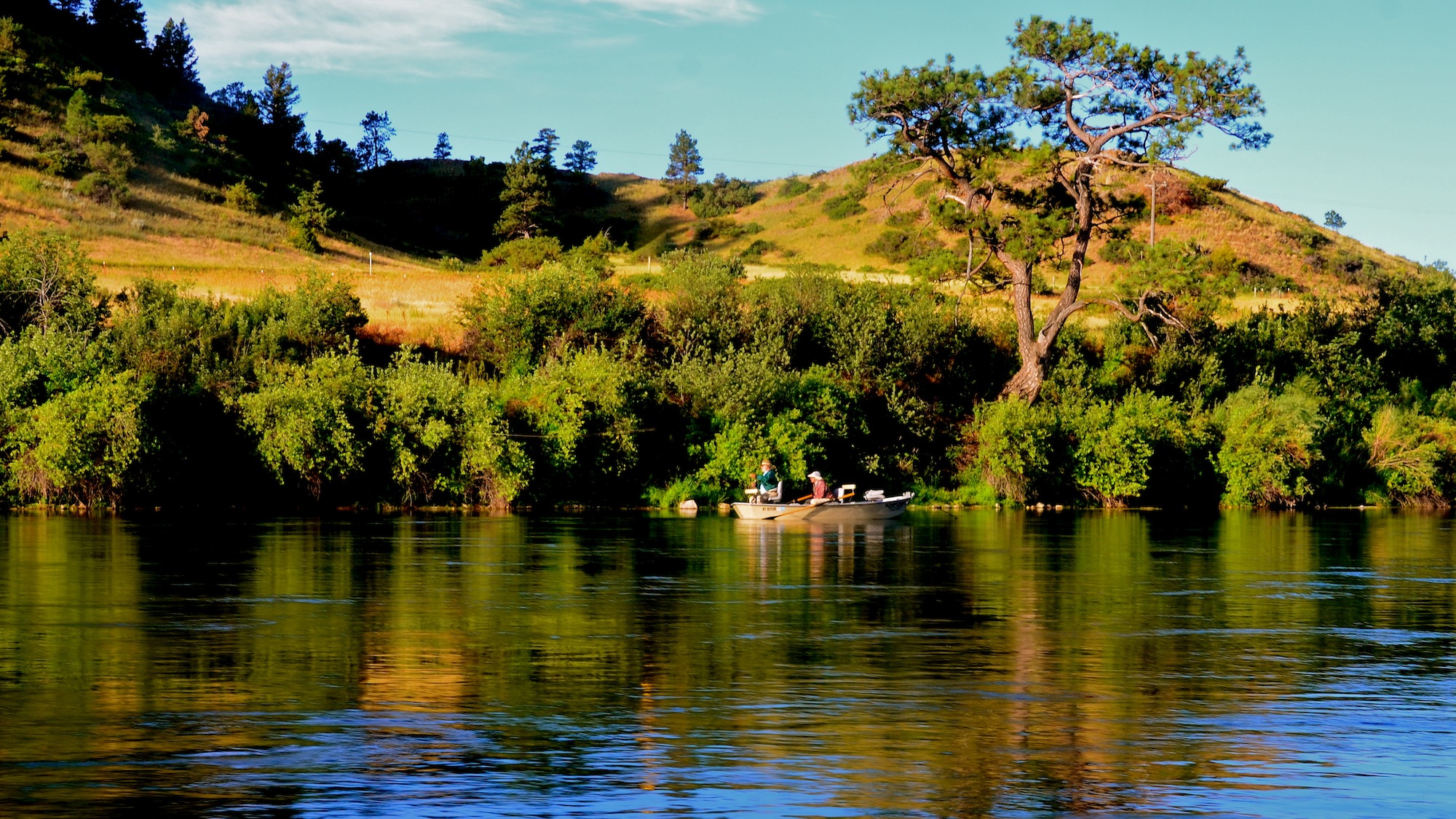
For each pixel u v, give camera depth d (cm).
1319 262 15350
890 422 6812
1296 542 4300
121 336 5906
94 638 2094
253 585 2781
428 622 2286
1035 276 7575
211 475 5528
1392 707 1655
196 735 1462
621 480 6178
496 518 5122
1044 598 2709
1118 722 1559
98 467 5144
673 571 3186
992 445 6444
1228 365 7712
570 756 1384
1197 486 6800
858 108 6688
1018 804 1238
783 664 1909
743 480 6125
